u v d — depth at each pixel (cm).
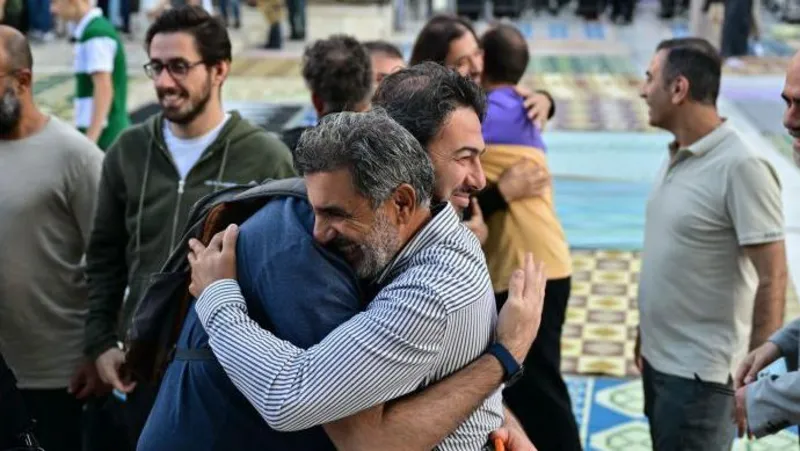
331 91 385
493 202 392
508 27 414
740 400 305
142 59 1442
